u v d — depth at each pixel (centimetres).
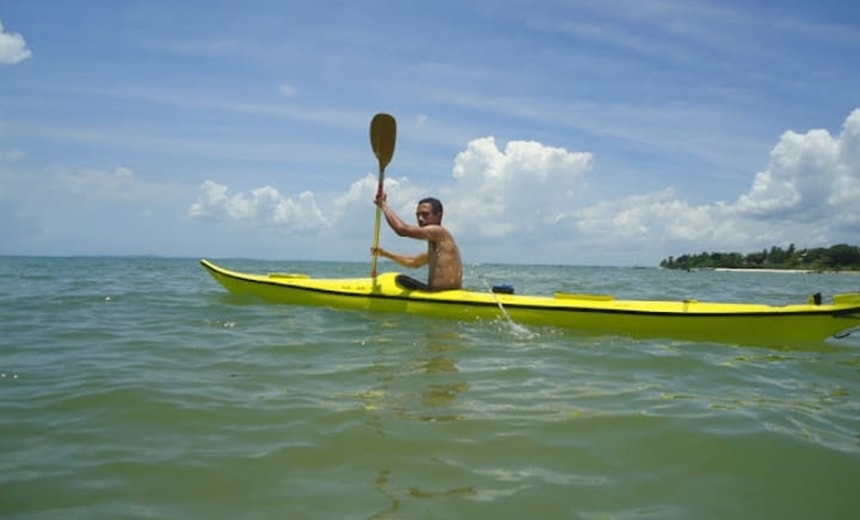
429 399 329
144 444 256
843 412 327
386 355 449
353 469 233
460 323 606
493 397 336
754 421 302
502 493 215
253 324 594
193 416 293
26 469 230
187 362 418
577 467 240
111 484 218
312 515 196
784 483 229
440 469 234
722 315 550
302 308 705
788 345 541
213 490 214
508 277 2427
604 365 436
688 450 260
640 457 252
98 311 699
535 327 595
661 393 357
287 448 253
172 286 1188
